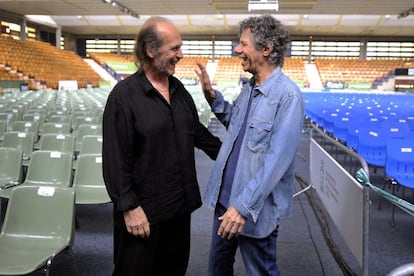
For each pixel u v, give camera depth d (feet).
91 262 10.19
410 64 96.22
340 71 96.12
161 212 5.95
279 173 5.32
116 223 5.99
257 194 5.25
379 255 10.73
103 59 99.76
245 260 6.08
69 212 8.42
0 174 12.42
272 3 53.98
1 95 42.57
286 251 10.94
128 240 5.95
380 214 14.06
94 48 107.65
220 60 101.86
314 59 103.60
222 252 6.74
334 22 84.74
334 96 56.85
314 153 13.91
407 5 58.39
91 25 92.58
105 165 5.64
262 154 5.60
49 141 15.62
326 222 12.67
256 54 5.76
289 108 5.46
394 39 100.27
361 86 86.84
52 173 12.10
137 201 5.70
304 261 10.34
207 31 96.84
